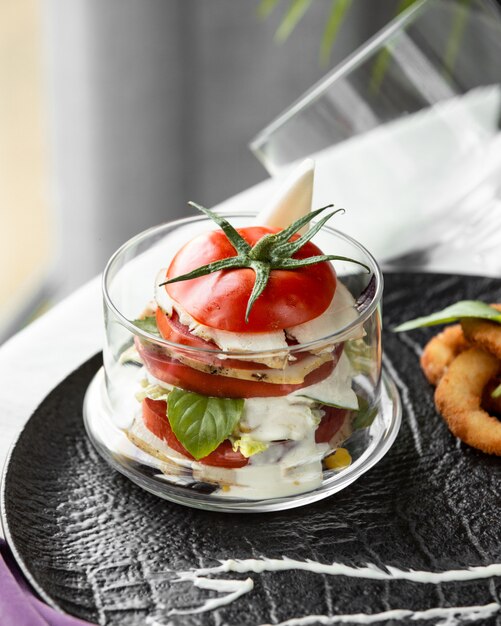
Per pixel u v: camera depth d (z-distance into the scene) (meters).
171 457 0.54
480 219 0.74
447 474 0.56
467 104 0.71
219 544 0.53
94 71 1.12
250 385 0.52
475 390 0.59
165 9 1.10
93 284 0.72
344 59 1.17
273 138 0.71
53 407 0.60
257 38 1.15
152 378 0.53
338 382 0.53
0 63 1.23
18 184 1.27
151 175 1.20
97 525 0.54
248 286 0.51
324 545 0.53
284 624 0.50
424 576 0.51
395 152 0.70
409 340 0.65
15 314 1.25
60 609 0.50
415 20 0.69
